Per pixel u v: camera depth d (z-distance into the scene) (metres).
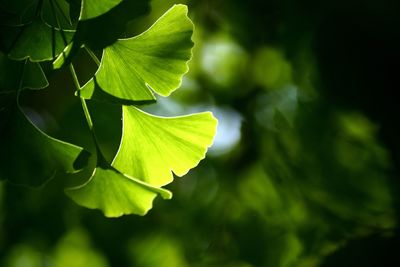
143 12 0.63
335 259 0.84
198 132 0.68
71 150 0.66
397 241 0.84
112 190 0.67
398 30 0.82
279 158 0.94
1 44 0.64
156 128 0.69
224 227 1.08
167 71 0.65
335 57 0.84
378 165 0.88
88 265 1.33
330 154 0.90
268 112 1.05
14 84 0.66
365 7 0.83
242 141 1.07
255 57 1.04
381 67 0.83
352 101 0.85
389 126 0.84
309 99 0.88
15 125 0.66
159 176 0.68
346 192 0.90
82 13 0.63
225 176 1.10
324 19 0.85
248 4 0.97
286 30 0.91
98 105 1.10
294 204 0.93
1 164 0.66
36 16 0.64
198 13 1.02
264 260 0.98
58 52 0.64
